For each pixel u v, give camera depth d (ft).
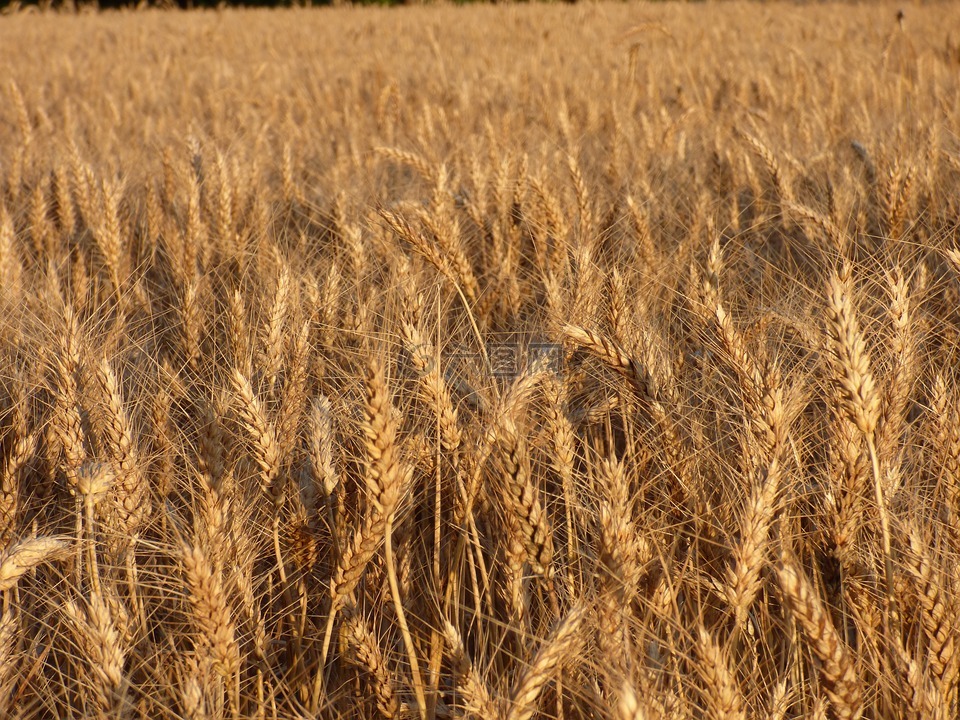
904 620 7.14
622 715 5.44
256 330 10.59
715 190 18.13
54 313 11.10
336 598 7.24
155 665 7.72
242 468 8.98
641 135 22.02
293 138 24.94
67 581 7.70
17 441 8.82
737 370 7.65
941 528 7.33
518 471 7.00
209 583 6.55
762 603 7.73
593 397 10.63
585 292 10.80
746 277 13.79
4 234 13.66
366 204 16.17
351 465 8.76
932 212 14.06
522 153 17.66
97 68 44.06
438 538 8.27
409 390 9.52
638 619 7.74
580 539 8.46
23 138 24.41
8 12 90.79
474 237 15.19
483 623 8.56
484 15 72.13
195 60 49.42
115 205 14.96
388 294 11.49
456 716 6.89
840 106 25.45
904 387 7.93
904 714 6.56
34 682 7.93
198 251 14.94
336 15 77.92
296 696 8.05
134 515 8.22
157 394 9.78
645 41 48.98
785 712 7.06
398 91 29.55
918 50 37.14
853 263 10.77
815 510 8.33
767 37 50.21
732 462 8.55
